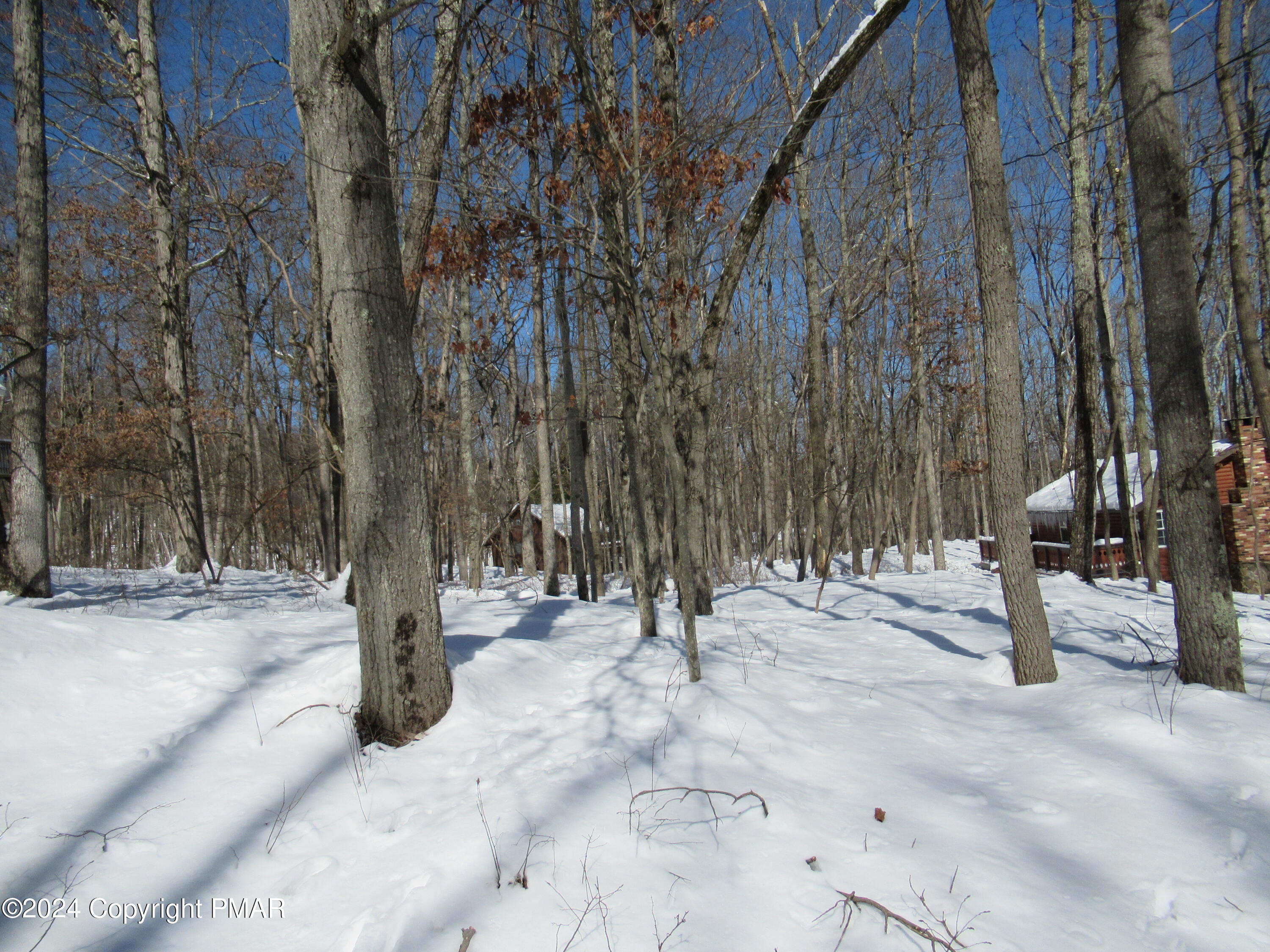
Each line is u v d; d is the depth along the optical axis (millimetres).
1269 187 13664
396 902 3020
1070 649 7309
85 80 16391
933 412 26281
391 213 4984
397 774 4328
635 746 4566
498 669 5816
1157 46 5379
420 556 4945
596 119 6082
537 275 12781
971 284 21812
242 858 3510
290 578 16594
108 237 18375
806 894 3041
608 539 31672
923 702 5797
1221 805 3670
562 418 18188
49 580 9469
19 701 4586
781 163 6910
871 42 6180
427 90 6914
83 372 28578
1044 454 41781
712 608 10234
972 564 28969
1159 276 5391
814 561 19609
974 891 3070
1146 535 12109
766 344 28953
